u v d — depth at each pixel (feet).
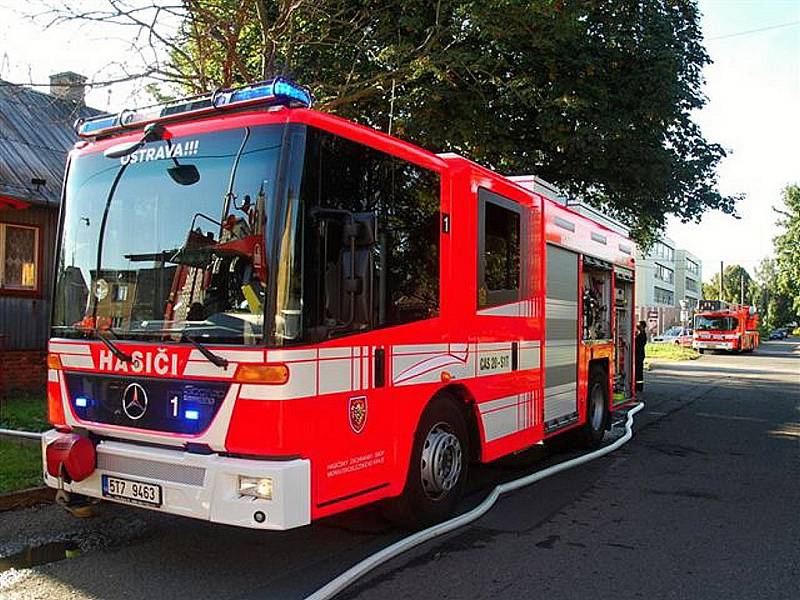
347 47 41.16
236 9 33.76
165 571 16.19
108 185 17.13
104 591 14.96
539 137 47.96
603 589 15.56
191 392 14.92
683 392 64.13
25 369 44.34
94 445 16.22
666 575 16.48
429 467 19.17
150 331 15.65
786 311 375.86
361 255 15.55
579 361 30.22
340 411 15.64
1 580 15.51
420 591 15.28
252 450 14.20
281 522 13.85
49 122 52.34
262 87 15.26
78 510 18.80
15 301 43.91
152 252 16.05
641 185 49.37
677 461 30.55
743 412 48.88
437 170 19.67
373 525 19.84
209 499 14.34
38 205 43.91
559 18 37.73
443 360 19.53
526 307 24.88
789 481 26.63
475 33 39.70
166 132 16.38
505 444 23.17
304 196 14.93
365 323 16.46
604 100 45.09
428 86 42.01
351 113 42.93
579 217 30.55
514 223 24.07
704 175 52.34
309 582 15.64
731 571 16.80
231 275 14.84
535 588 15.55
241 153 15.25
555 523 20.65
